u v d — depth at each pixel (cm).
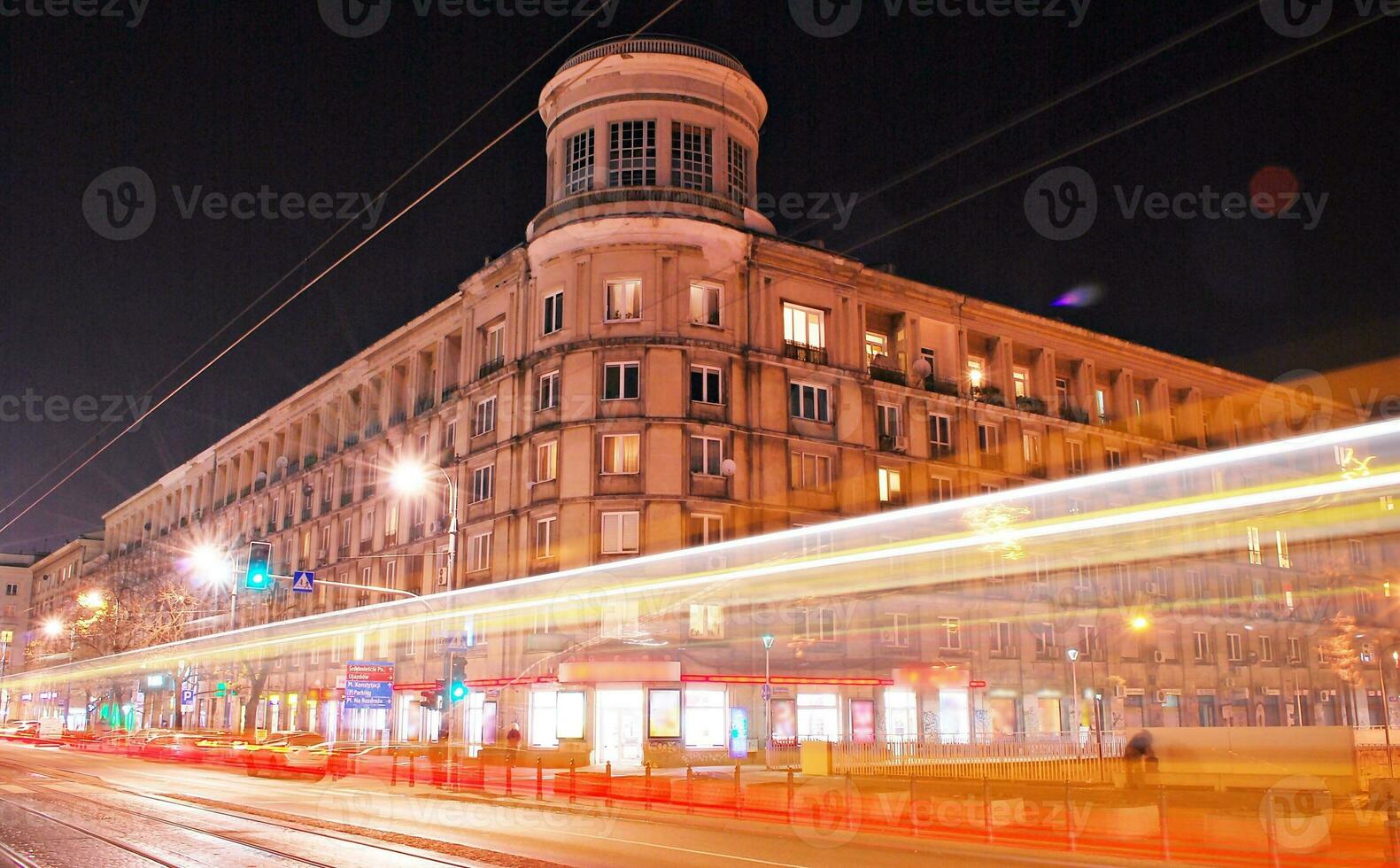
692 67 4669
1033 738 3588
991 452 5412
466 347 5150
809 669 4381
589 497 4253
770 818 2133
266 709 6600
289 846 1577
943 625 4775
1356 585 5441
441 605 4969
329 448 6531
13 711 12412
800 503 4572
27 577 13288
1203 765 2461
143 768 3850
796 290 4772
